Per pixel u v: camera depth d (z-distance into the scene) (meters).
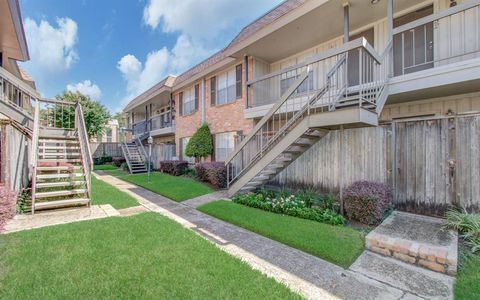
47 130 8.02
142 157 15.38
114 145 22.44
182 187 8.34
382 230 3.91
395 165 5.09
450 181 4.45
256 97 9.65
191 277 2.60
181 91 14.23
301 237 3.85
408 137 4.95
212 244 3.52
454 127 4.44
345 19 6.28
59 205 5.24
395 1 6.17
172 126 14.96
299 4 6.84
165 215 5.26
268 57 9.71
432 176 4.65
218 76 11.37
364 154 5.52
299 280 2.76
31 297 2.21
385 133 5.21
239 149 6.54
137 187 9.12
